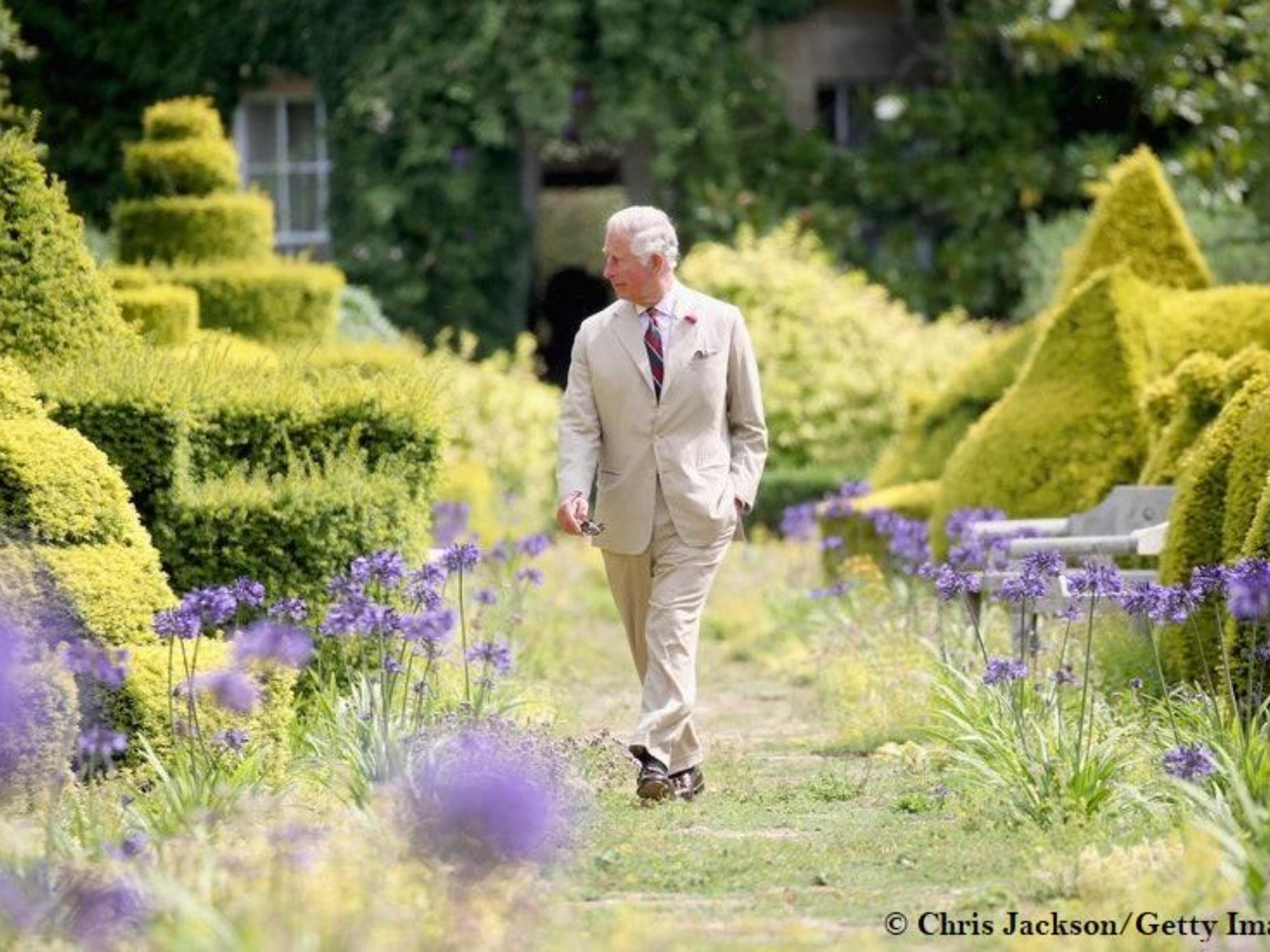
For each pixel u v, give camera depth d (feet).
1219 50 141.90
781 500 129.08
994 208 144.56
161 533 52.34
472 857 32.86
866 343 135.74
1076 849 37.58
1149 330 79.92
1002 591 46.80
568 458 46.70
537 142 147.02
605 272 46.88
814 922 33.99
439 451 59.41
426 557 58.44
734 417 47.73
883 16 149.59
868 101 147.33
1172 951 30.60
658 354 46.42
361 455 56.39
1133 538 59.31
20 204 56.59
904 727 55.88
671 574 46.34
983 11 143.23
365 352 78.02
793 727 63.31
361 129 144.25
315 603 52.60
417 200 144.77
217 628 51.08
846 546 91.61
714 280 136.87
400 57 142.31
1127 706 50.08
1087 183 142.72
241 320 87.61
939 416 97.14
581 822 39.91
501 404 123.75
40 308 56.49
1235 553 51.11
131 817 37.42
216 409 56.49
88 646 39.96
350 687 49.90
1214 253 131.44
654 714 45.47
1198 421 65.67
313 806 39.73
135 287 85.10
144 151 92.79
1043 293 137.49
